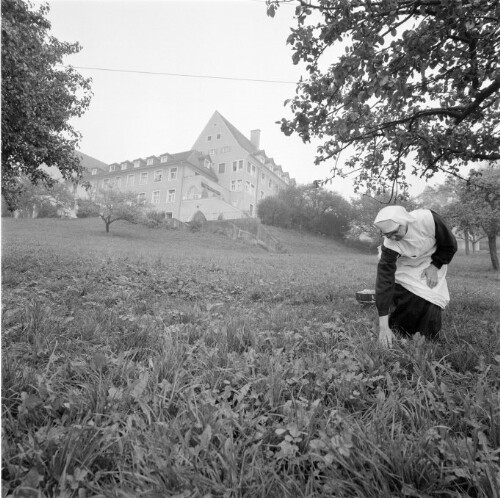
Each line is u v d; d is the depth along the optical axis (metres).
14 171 8.88
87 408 1.75
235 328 3.19
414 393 1.97
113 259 11.81
